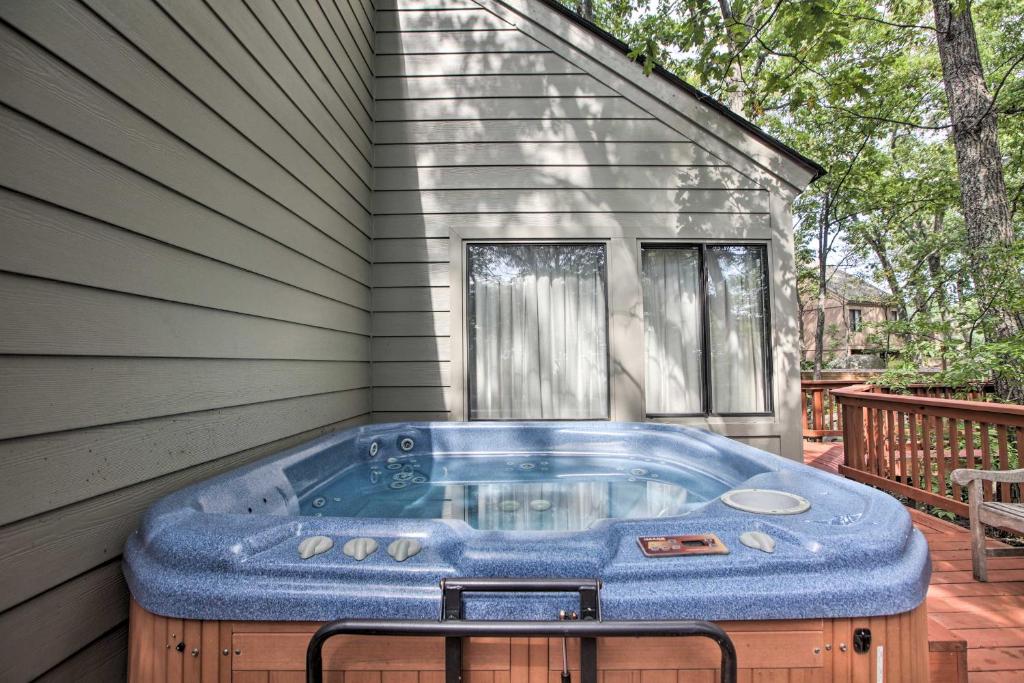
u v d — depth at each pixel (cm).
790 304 337
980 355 423
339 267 281
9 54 93
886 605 98
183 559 103
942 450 311
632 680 98
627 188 340
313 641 85
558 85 343
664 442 291
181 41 146
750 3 350
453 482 269
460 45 345
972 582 218
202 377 157
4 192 92
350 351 300
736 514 125
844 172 840
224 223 169
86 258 111
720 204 340
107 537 116
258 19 193
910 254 697
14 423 93
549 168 341
